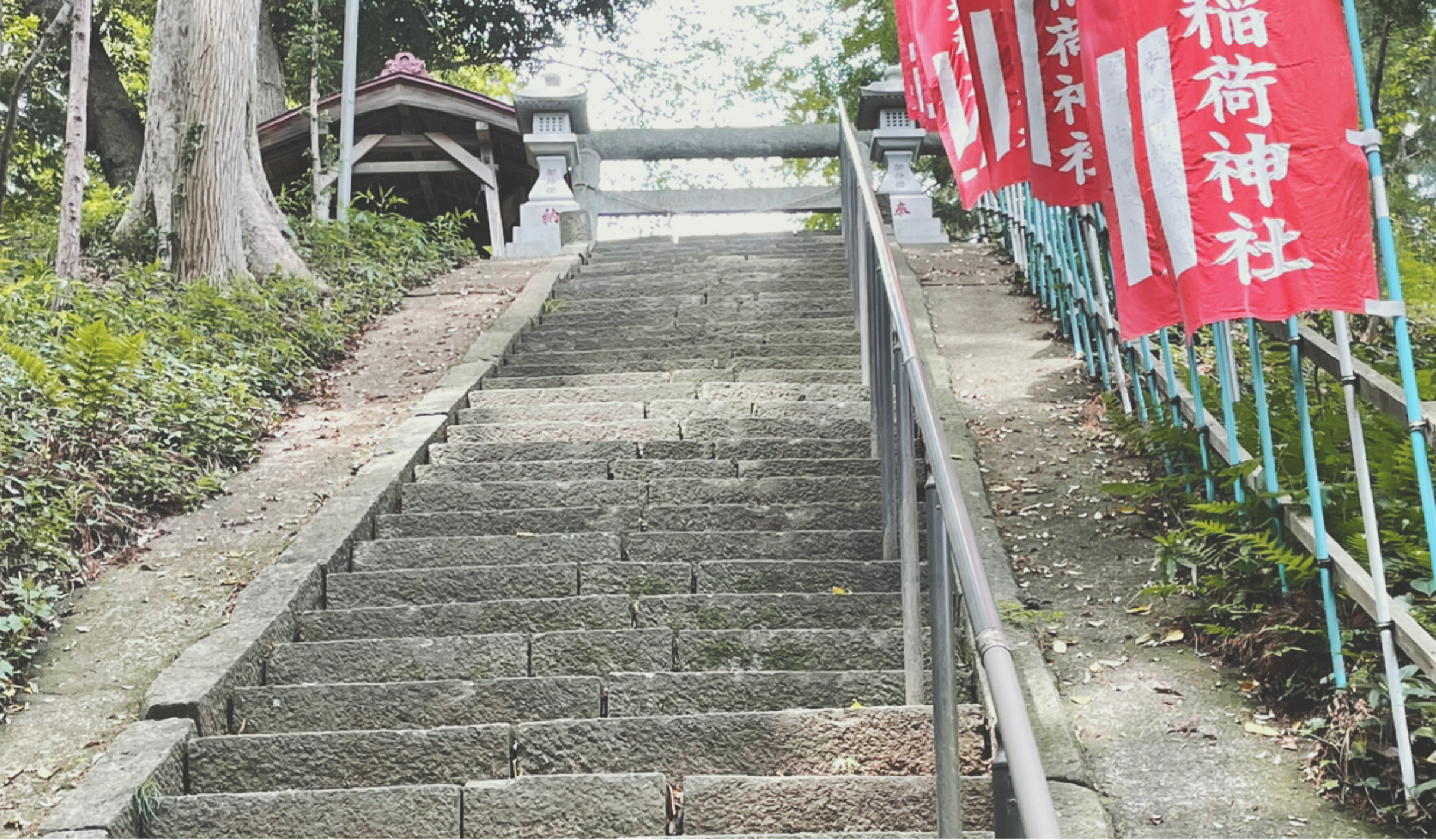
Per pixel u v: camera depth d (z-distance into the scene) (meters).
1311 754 3.43
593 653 4.30
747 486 5.62
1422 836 3.08
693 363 7.70
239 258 9.88
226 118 9.88
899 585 4.76
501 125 14.76
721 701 4.00
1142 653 4.07
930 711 3.68
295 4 17.77
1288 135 3.57
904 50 7.62
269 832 3.40
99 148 16.80
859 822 3.33
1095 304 6.73
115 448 5.98
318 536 5.18
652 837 3.26
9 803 3.54
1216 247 3.59
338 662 4.32
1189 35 3.69
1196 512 4.68
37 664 4.36
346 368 8.40
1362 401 4.96
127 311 8.23
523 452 6.26
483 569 4.87
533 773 3.68
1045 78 4.89
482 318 9.34
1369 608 3.44
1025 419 6.32
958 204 18.05
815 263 10.07
